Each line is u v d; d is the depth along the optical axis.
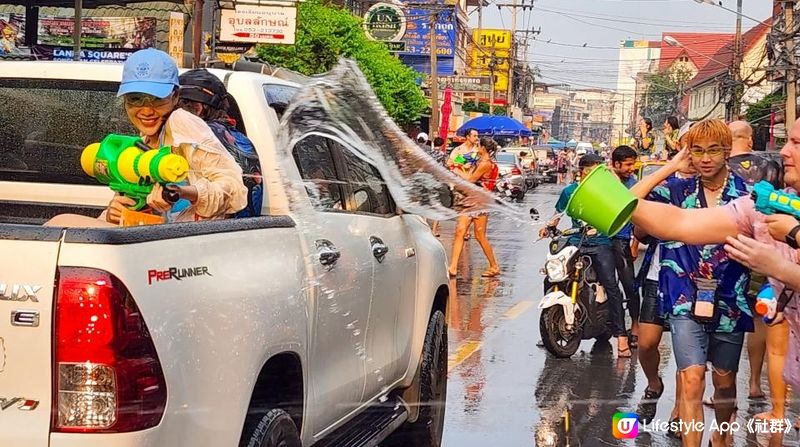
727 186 4.84
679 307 4.81
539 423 6.10
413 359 5.27
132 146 3.51
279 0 20.30
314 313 3.86
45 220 4.48
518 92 75.56
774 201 3.28
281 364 3.70
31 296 2.73
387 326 4.83
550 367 7.86
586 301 8.31
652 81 58.00
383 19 40.75
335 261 4.08
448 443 5.67
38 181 4.58
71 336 2.72
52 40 18.30
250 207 4.06
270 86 4.50
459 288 12.27
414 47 51.34
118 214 3.58
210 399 3.10
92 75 4.58
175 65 3.88
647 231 3.74
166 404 2.88
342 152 4.64
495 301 11.23
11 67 4.65
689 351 4.82
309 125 4.41
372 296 4.54
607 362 8.13
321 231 4.05
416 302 5.30
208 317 3.09
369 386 4.59
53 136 4.59
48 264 2.74
